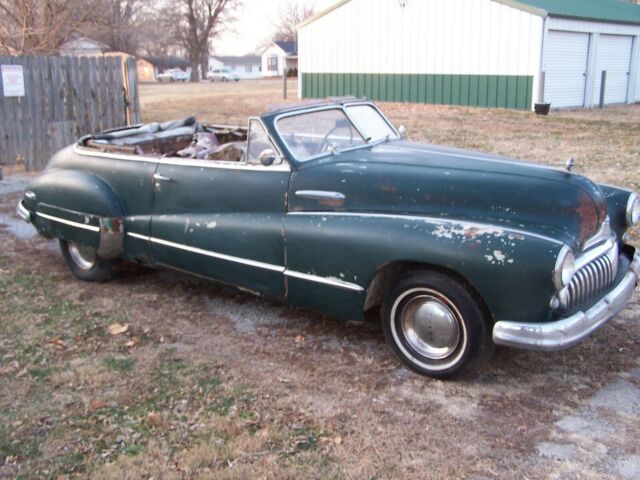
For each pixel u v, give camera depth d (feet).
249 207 16.70
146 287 20.56
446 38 81.71
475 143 49.39
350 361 15.39
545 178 14.30
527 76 75.41
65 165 21.25
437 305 14.03
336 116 17.88
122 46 145.79
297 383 14.35
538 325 12.68
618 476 11.14
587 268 13.78
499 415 13.04
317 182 15.65
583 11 81.30
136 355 15.76
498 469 11.34
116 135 22.39
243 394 13.85
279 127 16.47
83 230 19.93
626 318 17.56
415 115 71.31
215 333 17.03
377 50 89.25
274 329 17.25
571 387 14.07
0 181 36.42
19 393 13.94
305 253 15.51
